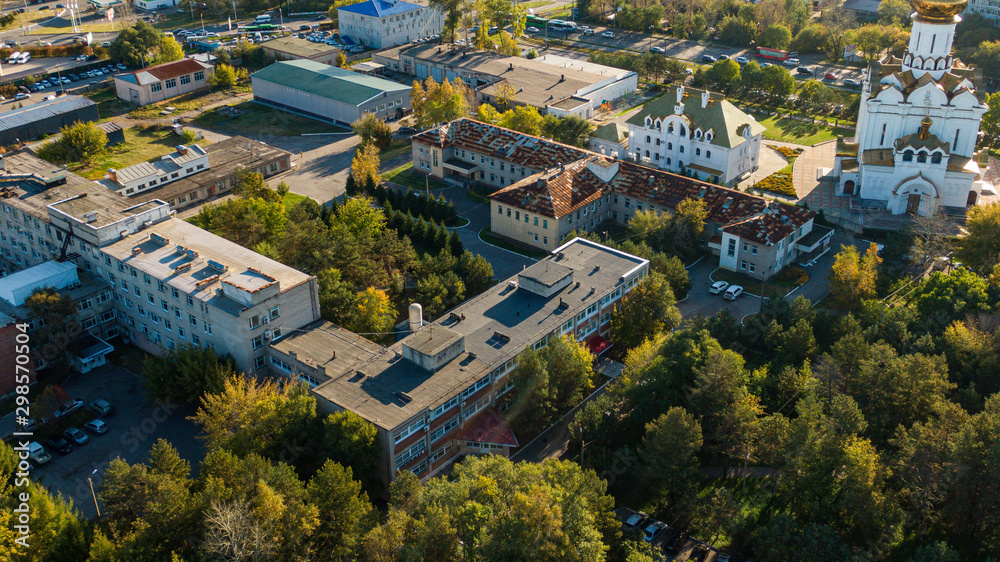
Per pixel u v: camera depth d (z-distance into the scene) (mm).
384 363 121500
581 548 91125
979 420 105438
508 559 90312
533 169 197250
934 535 107500
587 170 186625
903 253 169125
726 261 170375
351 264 150750
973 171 185000
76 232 146500
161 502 95250
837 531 101375
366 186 197625
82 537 96000
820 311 138750
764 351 137500
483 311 134500
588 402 121875
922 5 186500
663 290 139125
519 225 180250
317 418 111812
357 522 96938
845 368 123000
